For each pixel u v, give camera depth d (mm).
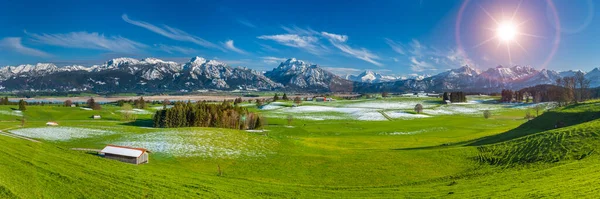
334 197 37688
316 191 40812
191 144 71375
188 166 56344
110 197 31328
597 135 51344
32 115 154250
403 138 102125
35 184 30594
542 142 54938
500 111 185000
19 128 92688
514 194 31625
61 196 29547
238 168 56219
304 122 151625
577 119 80312
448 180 44938
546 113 93000
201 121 127062
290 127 132500
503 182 38000
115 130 92000
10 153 39656
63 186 31797
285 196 37812
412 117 165125
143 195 33000
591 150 45719
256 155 65312
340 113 185125
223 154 64625
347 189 42281
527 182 35906
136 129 95250
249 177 50688
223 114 130500
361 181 48875
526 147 54969
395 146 85562
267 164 58812
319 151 73812
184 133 84188
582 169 37594
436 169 53219
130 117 155875
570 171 37688
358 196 37781
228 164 58594
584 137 51875
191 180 42000
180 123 125812
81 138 77938
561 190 30266
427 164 56125
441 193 36344
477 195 33406
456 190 37125
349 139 100562
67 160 42406
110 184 34938
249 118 131250
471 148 62594
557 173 37938
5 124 108688
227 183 42562
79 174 36406
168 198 33031
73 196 30109
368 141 95875
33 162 37250
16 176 31312
